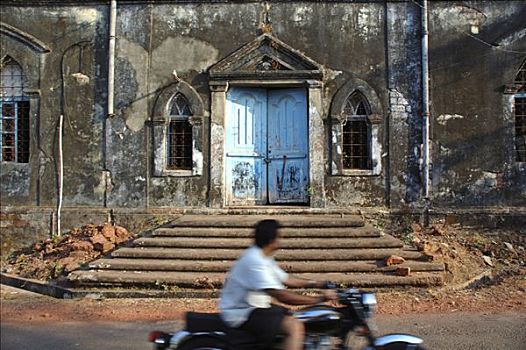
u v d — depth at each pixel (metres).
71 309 9.52
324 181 13.76
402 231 13.46
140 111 14.10
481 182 13.65
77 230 13.82
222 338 5.12
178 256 11.30
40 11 14.47
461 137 13.71
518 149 13.85
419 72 13.87
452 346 7.15
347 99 13.90
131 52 14.20
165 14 14.22
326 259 11.20
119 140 14.12
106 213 13.91
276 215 13.33
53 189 14.17
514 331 7.83
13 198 14.27
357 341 5.64
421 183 13.67
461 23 13.89
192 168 13.91
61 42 14.39
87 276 10.56
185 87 14.03
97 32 14.34
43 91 14.34
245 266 5.17
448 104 13.77
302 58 13.80
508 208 13.53
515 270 11.89
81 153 14.18
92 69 14.30
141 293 10.27
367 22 13.99
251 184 14.21
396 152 13.77
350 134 14.02
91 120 14.22
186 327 5.27
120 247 12.70
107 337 7.81
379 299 9.76
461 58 13.83
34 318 8.95
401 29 13.95
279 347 5.04
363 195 13.73
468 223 13.50
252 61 13.96
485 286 10.77
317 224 12.41
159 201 13.94
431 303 9.50
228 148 14.12
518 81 13.89
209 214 13.58
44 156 14.24
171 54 14.15
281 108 14.34
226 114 14.09
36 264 12.53
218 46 14.11
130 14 14.27
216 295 10.18
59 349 7.27
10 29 14.42
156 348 5.21
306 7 14.03
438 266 10.83
